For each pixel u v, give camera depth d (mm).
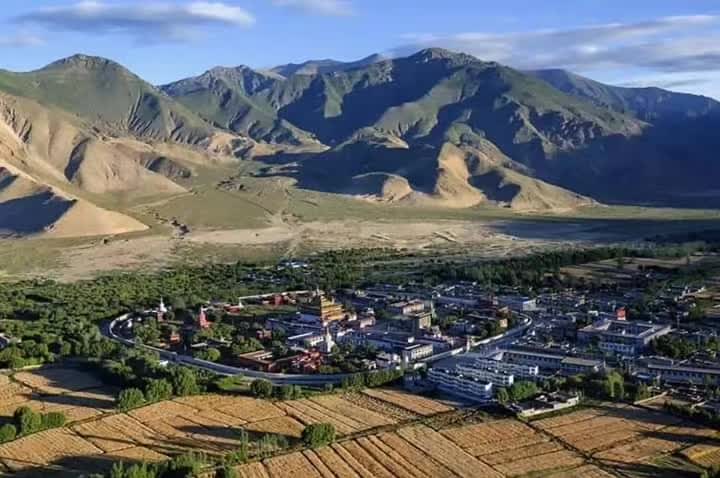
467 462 199375
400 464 197875
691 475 191750
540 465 197500
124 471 183750
